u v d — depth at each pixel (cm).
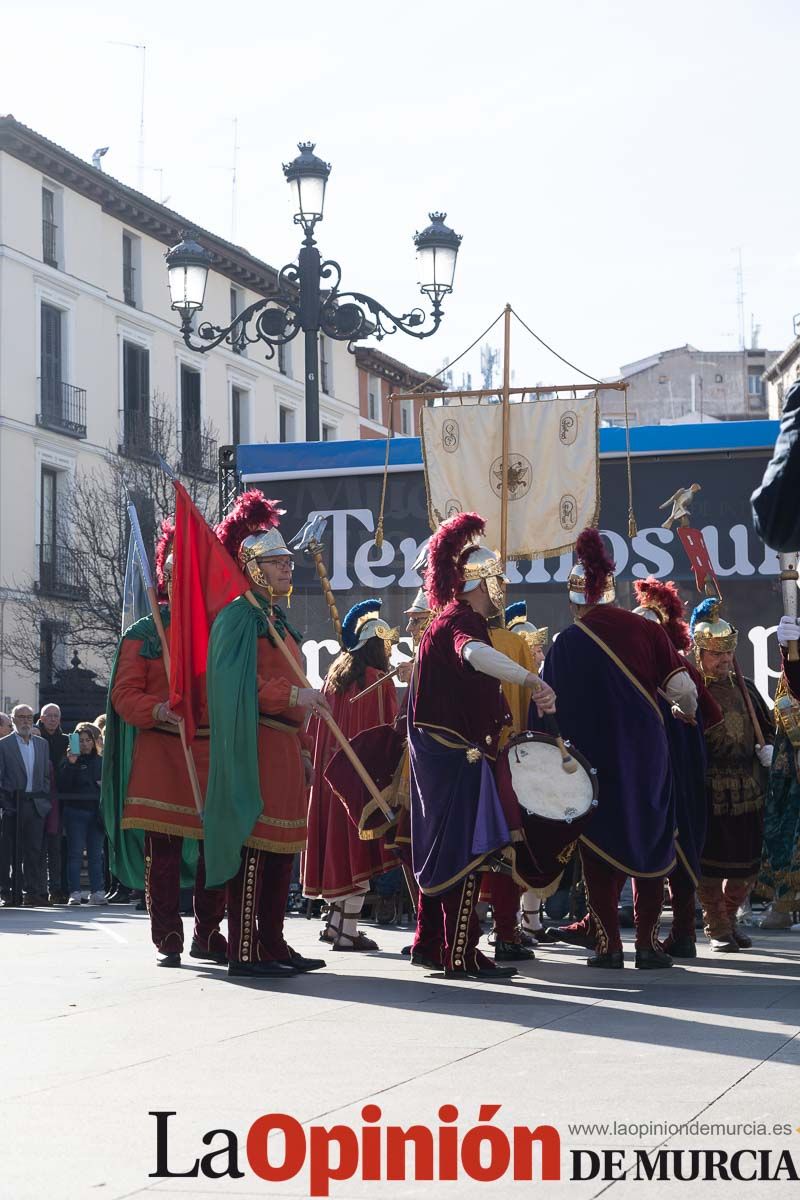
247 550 729
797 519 301
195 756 753
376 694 912
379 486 1228
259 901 695
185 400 4931
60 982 676
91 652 4122
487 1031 520
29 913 1367
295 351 5547
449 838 670
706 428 1168
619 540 1180
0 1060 471
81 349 4381
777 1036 505
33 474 4156
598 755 705
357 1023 541
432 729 675
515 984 657
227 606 708
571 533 1085
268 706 694
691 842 766
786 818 924
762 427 1167
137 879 786
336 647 1227
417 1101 404
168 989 646
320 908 1130
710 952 822
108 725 779
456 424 1104
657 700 725
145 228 4706
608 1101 401
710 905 830
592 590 723
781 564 1163
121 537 3881
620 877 732
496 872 739
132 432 4300
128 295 4672
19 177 4150
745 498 1168
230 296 5159
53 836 1552
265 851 694
